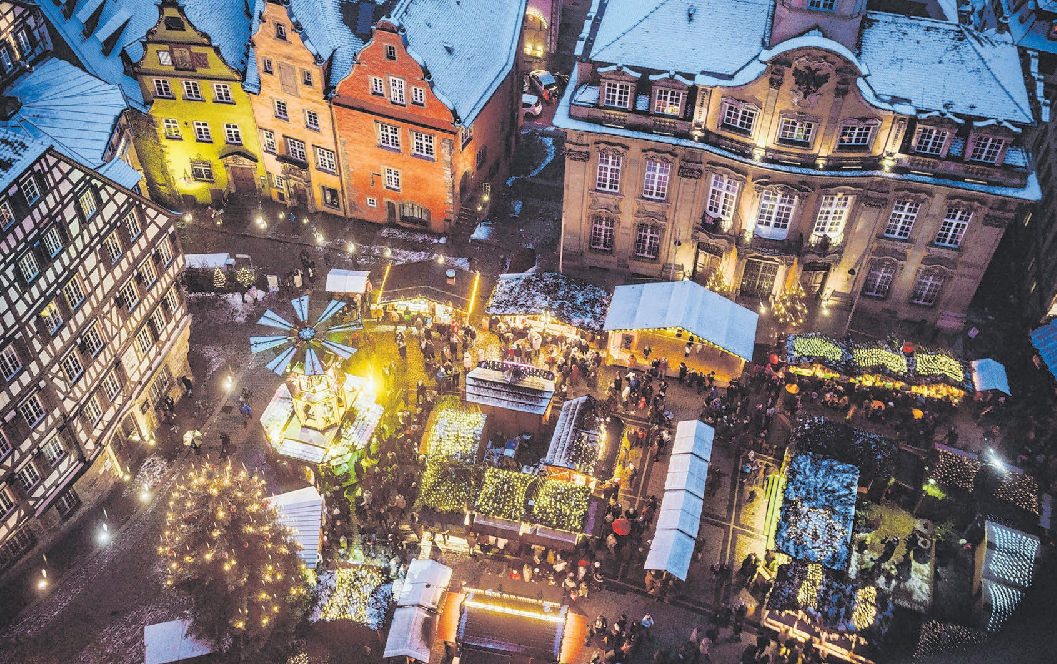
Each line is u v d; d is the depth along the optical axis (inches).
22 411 1731.1
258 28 2490.2
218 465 2143.2
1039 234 2618.1
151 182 2847.0
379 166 2687.0
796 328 2474.2
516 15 2876.5
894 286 2443.4
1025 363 2373.3
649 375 2319.1
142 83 2630.4
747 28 2196.1
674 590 1923.0
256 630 1737.2
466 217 2795.3
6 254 1605.6
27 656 1788.9
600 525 1956.2
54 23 2486.5
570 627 1814.7
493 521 1931.6
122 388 2012.8
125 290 1966.0
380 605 1856.5
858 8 2079.2
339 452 2101.4
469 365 2332.7
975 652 1790.1
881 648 1786.4
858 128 2164.1
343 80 2517.2
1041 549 1961.1
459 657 1752.0
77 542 1972.2
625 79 2246.6
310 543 1870.1
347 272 2507.4
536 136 3228.3
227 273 2561.5
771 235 2369.6
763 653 1802.4
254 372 2367.1
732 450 2182.6
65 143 1895.9
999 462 2080.5
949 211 2263.8
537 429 2197.3
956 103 2116.1
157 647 1696.6
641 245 2573.8
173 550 1740.9
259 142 2760.8
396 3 2583.7
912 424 2210.9
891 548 1940.2
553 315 2372.0
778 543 1891.0
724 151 2260.1
